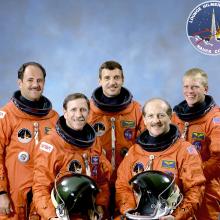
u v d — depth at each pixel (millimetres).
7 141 4148
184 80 4414
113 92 4320
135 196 3766
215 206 4402
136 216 3424
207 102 4457
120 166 3930
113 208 4207
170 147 3773
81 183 3412
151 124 3717
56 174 3705
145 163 3797
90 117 4379
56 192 3461
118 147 4363
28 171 4137
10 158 4141
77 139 3723
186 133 4410
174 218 3510
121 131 4363
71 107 3674
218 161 4277
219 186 4379
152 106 3721
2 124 4141
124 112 4375
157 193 3432
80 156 3754
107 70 4309
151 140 3809
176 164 3744
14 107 4184
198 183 3666
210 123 4352
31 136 4152
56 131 3779
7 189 4133
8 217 4129
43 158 3705
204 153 4387
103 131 4359
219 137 4277
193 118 4398
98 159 3846
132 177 3621
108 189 3902
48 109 4219
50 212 3482
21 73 4180
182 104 4570
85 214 3439
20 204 4133
